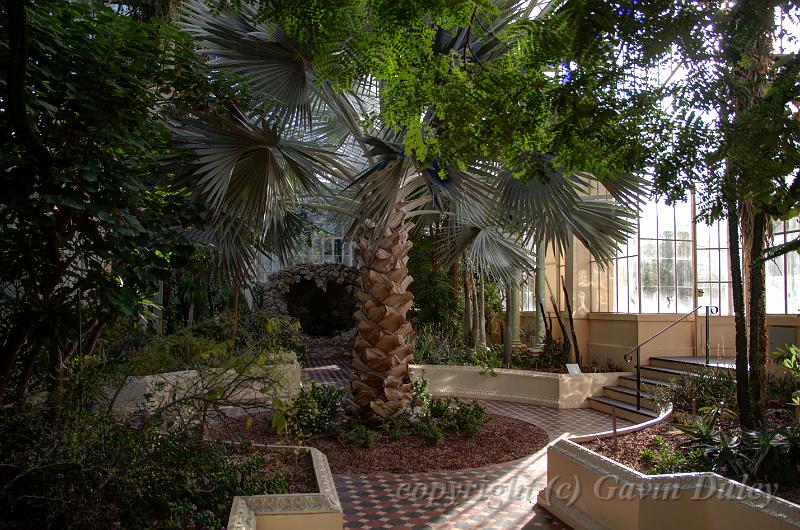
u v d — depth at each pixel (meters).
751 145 2.63
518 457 6.62
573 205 5.88
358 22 2.58
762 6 2.22
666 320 10.69
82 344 4.00
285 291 17.61
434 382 10.69
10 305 3.37
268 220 6.12
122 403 6.08
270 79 6.05
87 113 3.16
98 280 3.20
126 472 3.37
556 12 2.32
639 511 3.90
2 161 2.83
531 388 10.07
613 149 2.74
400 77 2.87
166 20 7.17
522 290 14.87
